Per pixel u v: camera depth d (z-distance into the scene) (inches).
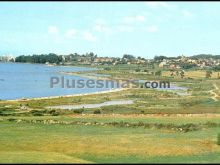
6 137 2940.5
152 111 5172.2
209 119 4190.5
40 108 5531.5
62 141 2802.7
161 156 2401.6
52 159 1967.3
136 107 5743.1
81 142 2778.1
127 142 2800.2
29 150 2504.9
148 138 2982.3
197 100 6747.1
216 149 2628.0
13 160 1910.7
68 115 4658.0
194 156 2409.0
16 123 3690.9
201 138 3019.2
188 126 3644.2
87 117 4333.2
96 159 2303.2
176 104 6210.6
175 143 2792.8
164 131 3378.4
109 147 2620.6
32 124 3656.5
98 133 3221.0
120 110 5324.8
